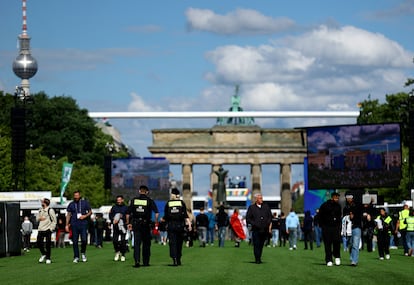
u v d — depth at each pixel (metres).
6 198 104.12
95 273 52.69
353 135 119.31
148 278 48.38
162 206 159.88
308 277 49.81
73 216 65.50
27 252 87.69
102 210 132.75
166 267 57.62
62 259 71.50
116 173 160.38
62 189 132.12
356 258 60.72
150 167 159.38
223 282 45.78
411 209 78.69
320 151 120.81
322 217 60.84
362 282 46.75
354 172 119.38
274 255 78.38
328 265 60.59
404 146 168.50
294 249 98.06
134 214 58.28
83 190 193.38
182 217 59.16
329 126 120.31
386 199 158.12
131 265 60.59
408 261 69.38
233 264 61.62
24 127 118.56
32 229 99.25
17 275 52.97
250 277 49.34
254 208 63.12
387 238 72.81
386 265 62.41
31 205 104.75
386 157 117.94
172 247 59.00
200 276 49.78
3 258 76.06
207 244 116.25
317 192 133.62
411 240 78.00
